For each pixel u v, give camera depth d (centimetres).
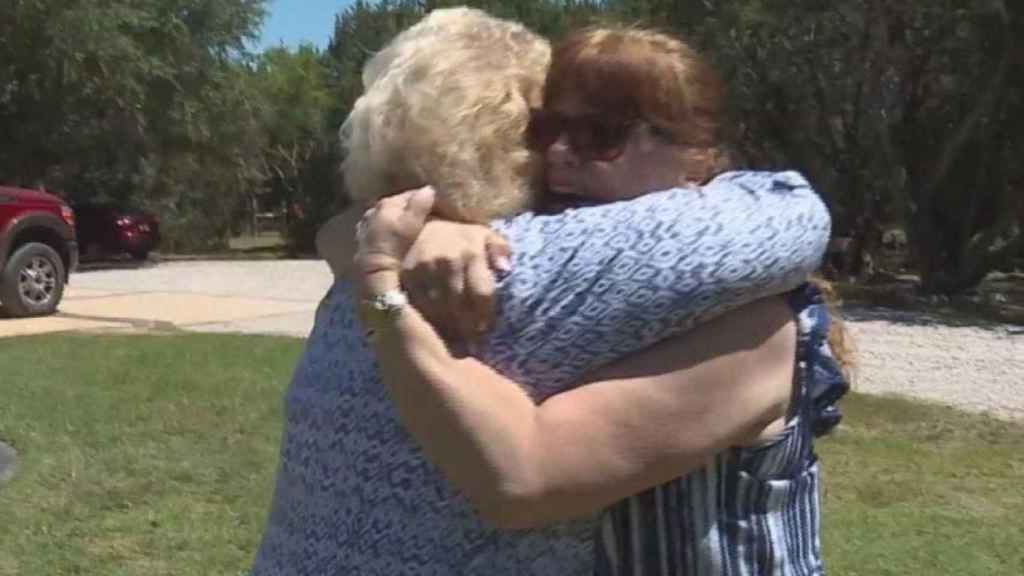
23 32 2484
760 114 2302
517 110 182
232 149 3275
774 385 173
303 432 187
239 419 809
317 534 180
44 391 898
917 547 566
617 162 183
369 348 179
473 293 168
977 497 661
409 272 168
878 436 814
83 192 3058
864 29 2109
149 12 2709
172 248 3616
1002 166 2138
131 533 577
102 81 2617
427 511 171
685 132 185
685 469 169
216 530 580
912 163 2227
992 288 2502
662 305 168
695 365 169
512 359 170
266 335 1308
